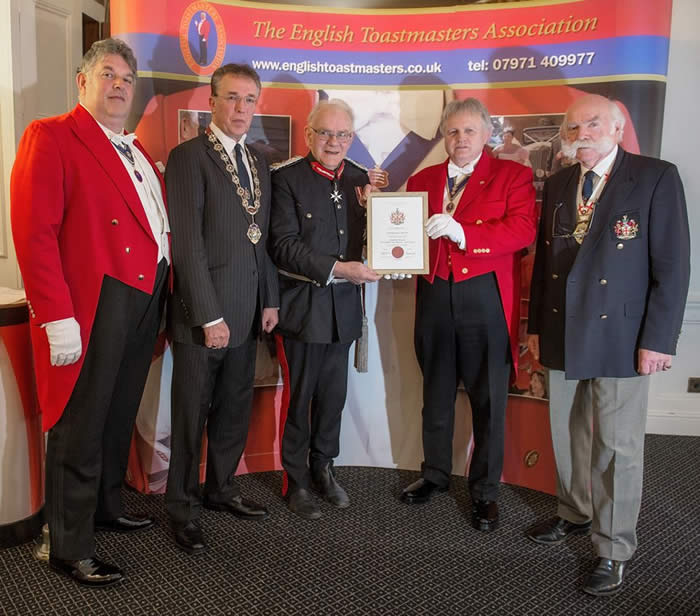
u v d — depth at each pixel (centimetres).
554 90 262
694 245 345
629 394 206
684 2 328
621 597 203
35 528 229
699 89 333
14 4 261
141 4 256
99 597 195
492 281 240
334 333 248
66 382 193
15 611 188
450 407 262
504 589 205
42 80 287
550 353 222
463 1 269
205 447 283
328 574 211
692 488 290
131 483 276
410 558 222
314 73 278
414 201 238
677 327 198
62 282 187
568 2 256
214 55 269
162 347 270
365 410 302
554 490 279
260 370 290
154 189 212
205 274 209
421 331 253
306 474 260
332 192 244
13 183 187
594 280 206
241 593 199
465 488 283
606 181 209
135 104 260
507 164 245
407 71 277
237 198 219
